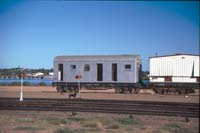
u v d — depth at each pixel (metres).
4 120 18.20
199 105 23.16
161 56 44.16
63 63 45.91
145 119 19.17
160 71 44.12
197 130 16.00
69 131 14.73
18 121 17.94
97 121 18.11
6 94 39.03
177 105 23.39
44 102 24.81
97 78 44.88
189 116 20.00
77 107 22.48
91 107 22.64
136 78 43.97
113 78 44.72
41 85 69.19
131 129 16.12
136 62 44.09
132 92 44.25
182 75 43.47
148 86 44.62
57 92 45.06
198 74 43.22
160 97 37.44
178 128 16.44
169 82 43.72
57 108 22.50
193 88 43.31
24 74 34.59
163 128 16.39
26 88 55.53
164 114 20.47
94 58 45.00
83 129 15.49
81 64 45.31
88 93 43.09
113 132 15.30
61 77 46.06
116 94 41.75
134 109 21.91
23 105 23.66
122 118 18.88
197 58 43.22
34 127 16.05
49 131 15.22
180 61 43.47
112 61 44.41
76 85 45.44
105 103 23.72
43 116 19.95
